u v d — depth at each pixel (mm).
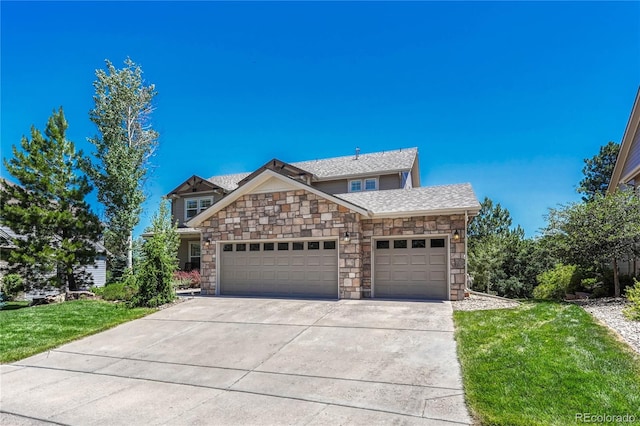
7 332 9359
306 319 9758
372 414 4562
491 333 7559
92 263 15758
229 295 14242
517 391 4711
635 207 10891
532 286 23172
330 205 13188
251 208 14281
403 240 13039
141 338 8750
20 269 14344
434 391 5152
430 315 9742
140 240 18656
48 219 14141
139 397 5418
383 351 7016
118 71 19125
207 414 4762
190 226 15156
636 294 8602
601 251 11219
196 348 7809
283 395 5281
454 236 12266
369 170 21000
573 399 4383
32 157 14477
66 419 4762
